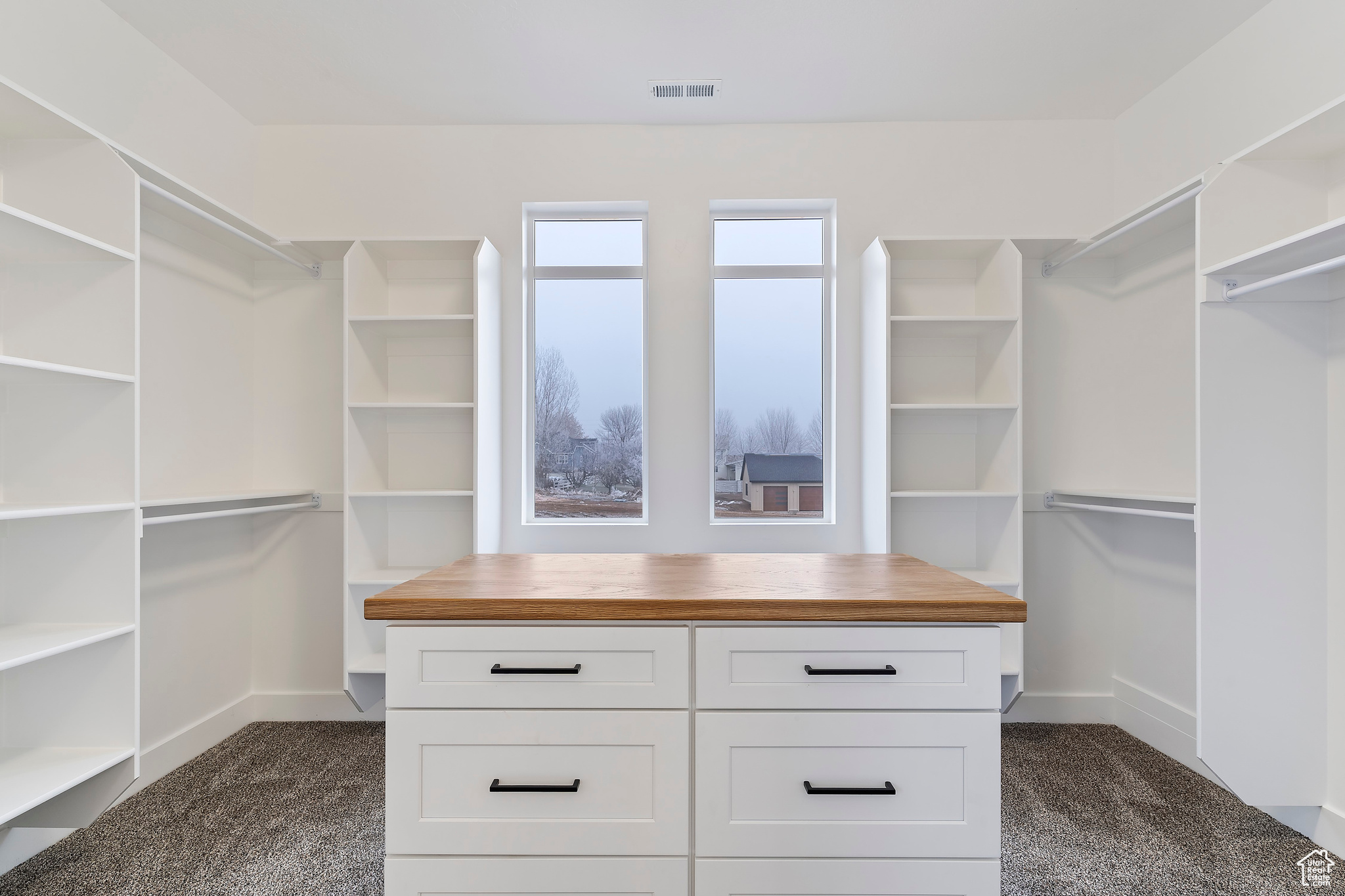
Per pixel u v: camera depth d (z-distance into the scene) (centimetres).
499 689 140
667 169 329
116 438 191
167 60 269
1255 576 210
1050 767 271
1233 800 242
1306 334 212
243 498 274
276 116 317
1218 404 211
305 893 186
